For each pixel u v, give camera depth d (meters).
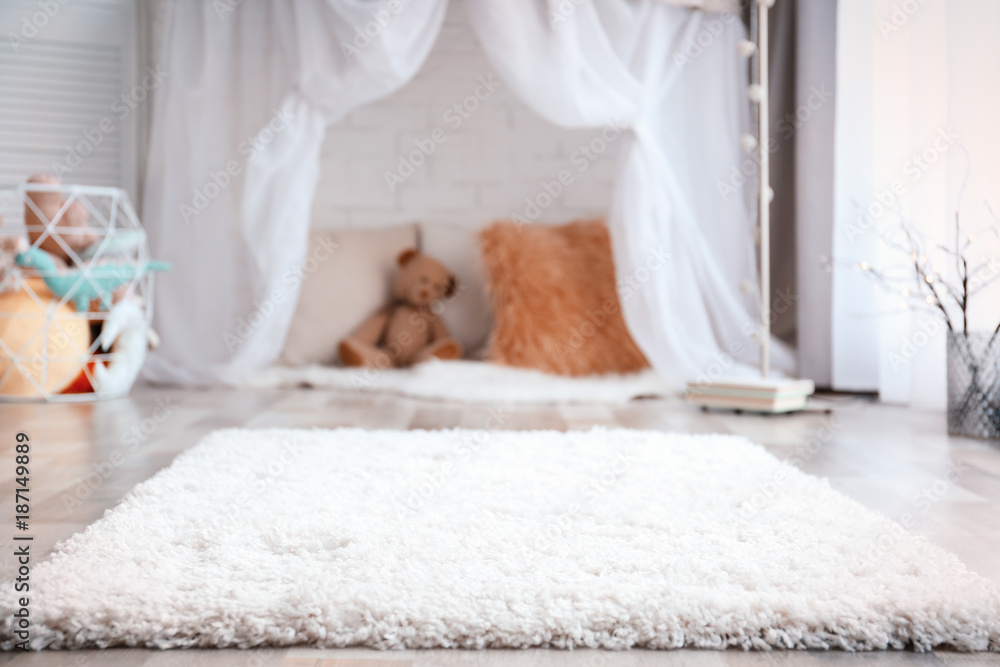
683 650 0.92
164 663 0.87
